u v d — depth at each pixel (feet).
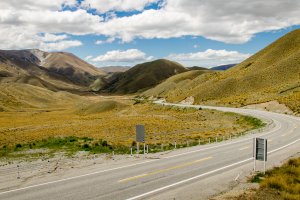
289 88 357.82
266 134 140.97
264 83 463.42
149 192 52.31
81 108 608.19
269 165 71.82
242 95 434.30
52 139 136.46
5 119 473.67
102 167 72.54
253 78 483.51
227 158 82.58
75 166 74.08
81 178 61.72
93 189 54.03
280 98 312.09
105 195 50.75
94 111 564.30
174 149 103.91
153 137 176.24
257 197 46.75
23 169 72.02
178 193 51.19
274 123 188.03
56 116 520.01
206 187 54.70
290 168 63.41
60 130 257.75
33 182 58.95
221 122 258.16
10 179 61.62
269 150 95.40
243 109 309.42
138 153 93.20
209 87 510.58
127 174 64.95
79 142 124.57
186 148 105.40
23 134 241.35
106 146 114.11
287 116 232.12
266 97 358.02
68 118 463.42
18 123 409.49
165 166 73.05
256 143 63.87
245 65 620.49
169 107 426.10
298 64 471.62
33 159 88.63
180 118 310.86
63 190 53.52
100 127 258.16
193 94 533.14
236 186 55.11
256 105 315.37
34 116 526.57
